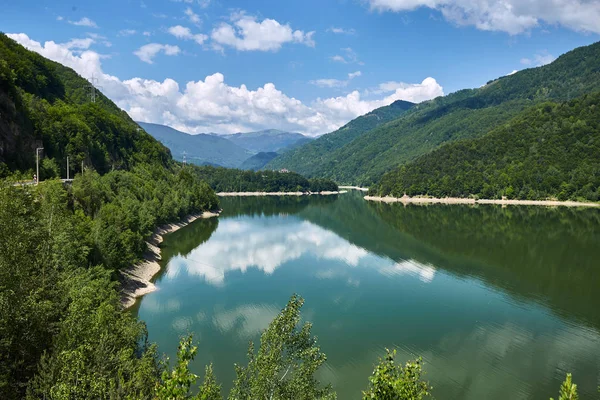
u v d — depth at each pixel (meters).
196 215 160.25
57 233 44.84
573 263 84.38
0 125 83.12
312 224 148.00
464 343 48.03
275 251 99.56
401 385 15.39
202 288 68.38
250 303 60.84
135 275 69.69
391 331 51.31
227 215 178.62
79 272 41.94
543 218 154.38
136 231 81.94
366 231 129.25
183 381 13.02
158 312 56.59
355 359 44.03
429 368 42.25
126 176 121.38
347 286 70.25
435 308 59.44
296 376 20.75
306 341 22.09
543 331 51.53
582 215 160.50
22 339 23.39
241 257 92.69
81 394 20.34
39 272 28.95
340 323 53.84
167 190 148.50
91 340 25.30
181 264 84.69
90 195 77.50
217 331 50.41
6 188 28.27
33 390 21.36
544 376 40.91
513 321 54.69
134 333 32.00
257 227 140.62
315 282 72.62
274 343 20.94
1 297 22.53
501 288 68.81
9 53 132.25
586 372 41.66
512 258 89.44
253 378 20.69
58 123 112.38
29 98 113.88
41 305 24.61
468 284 71.06
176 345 46.19
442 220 153.12
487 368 42.28
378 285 71.00
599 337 49.84
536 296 64.62
